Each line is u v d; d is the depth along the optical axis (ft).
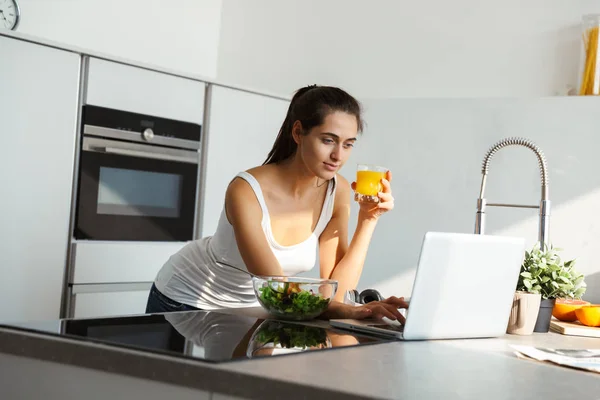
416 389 3.90
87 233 12.00
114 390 4.52
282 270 7.55
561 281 6.80
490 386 4.14
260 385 3.95
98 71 11.96
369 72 14.52
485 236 5.98
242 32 15.98
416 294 5.65
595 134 11.14
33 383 4.85
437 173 12.32
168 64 15.38
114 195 12.31
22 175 11.21
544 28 12.78
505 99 11.81
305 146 7.17
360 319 6.41
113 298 12.33
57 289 11.69
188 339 4.97
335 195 8.05
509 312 6.38
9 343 4.84
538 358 5.19
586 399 4.00
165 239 13.03
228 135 13.71
